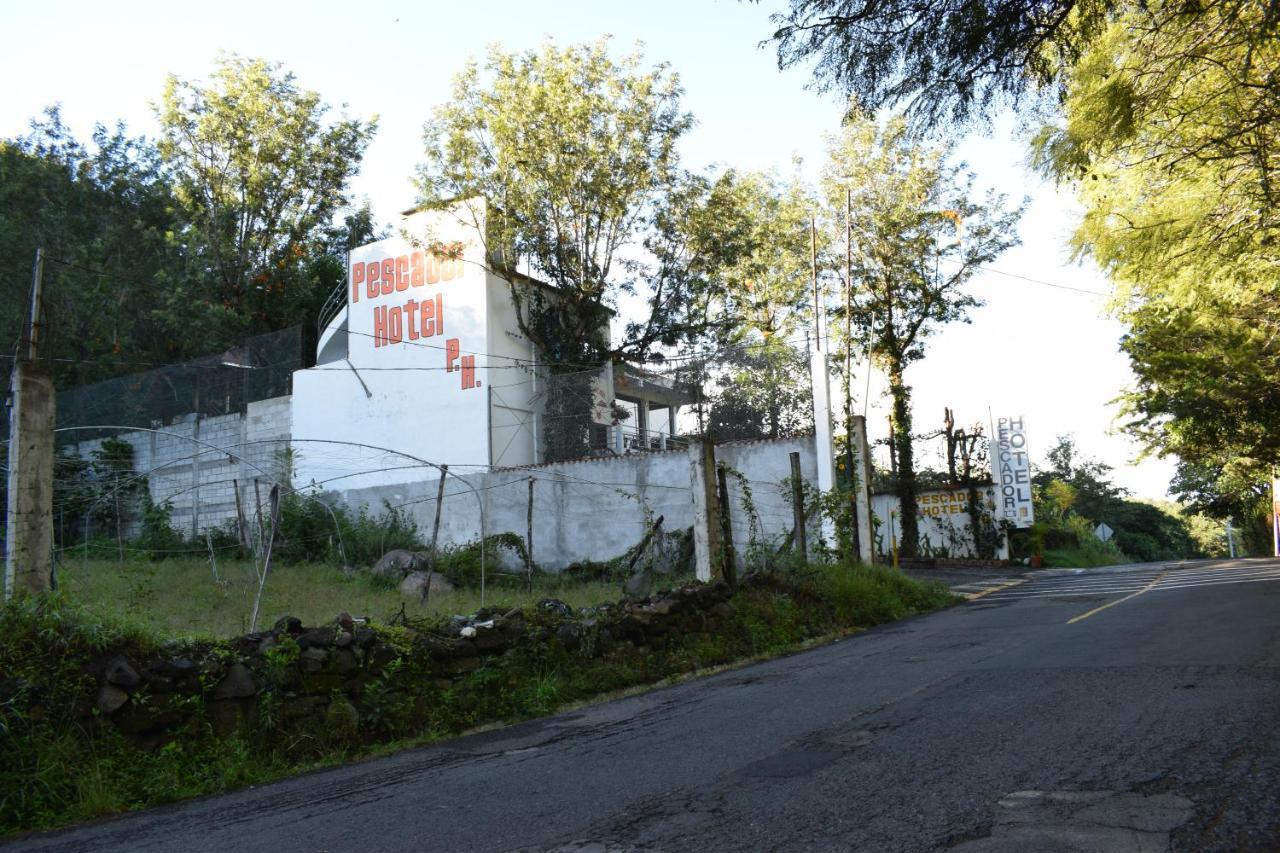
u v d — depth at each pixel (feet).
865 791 15.85
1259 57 27.07
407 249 91.30
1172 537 247.70
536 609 35.55
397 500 85.10
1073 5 22.39
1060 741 18.28
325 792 20.25
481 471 80.28
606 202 85.56
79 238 112.47
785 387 67.15
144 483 83.05
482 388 84.84
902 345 111.55
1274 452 89.35
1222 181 32.53
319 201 122.31
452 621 31.68
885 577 61.16
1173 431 86.22
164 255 114.52
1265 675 23.81
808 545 61.21
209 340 109.29
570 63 84.53
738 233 90.27
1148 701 21.49
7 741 20.15
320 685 25.89
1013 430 117.39
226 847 16.07
